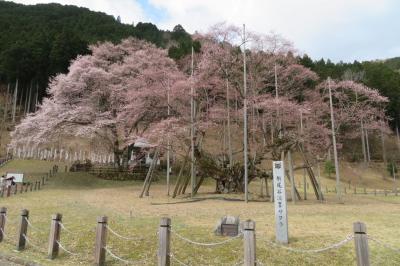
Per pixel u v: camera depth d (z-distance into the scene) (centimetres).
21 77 5225
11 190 2027
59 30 6216
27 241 898
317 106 2370
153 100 2111
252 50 2184
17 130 2792
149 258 719
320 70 4775
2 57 5069
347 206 1553
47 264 723
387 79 5331
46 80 5141
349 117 2400
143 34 7169
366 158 5188
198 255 715
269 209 1349
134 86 2366
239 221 838
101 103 2983
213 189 2508
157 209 1358
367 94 2367
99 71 2814
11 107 5278
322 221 1043
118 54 3297
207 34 2092
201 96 2242
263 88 2412
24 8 8112
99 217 722
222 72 2156
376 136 5253
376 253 677
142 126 3119
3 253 823
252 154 2111
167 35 7638
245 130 1677
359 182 4384
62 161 3853
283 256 681
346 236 795
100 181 2792
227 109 2253
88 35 6344
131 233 893
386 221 1042
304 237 798
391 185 4459
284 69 2239
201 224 986
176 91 1995
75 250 813
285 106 1903
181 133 1902
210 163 1970
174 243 791
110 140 3095
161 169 3447
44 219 1162
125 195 1992
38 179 2670
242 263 641
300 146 2044
